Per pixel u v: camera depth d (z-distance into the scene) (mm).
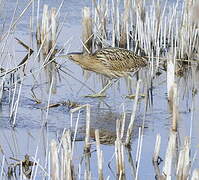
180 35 23844
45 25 24156
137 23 24500
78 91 19797
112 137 15984
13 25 18672
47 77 21109
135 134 16266
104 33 26047
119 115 17688
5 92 18984
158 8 25672
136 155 14352
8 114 17297
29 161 14070
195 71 22672
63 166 12305
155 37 24656
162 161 14664
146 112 18016
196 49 24609
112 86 20609
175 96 16125
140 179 13742
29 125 16594
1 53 19047
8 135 15953
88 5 29047
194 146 15445
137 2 26297
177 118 16312
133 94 19625
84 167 14188
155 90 20219
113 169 14172
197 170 11500
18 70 20500
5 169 14000
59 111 17734
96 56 20344
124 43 25828
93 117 17391
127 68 20656
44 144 15391
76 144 15430
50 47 24188
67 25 26969
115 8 27984
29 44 24344
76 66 22656
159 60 23047
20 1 28125
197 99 19219
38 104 18172
